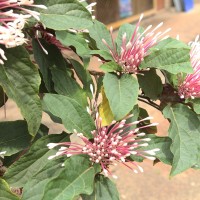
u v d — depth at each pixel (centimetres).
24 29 39
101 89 40
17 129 39
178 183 133
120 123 37
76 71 42
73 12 37
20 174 36
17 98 33
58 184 33
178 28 278
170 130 39
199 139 39
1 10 34
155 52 39
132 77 38
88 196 36
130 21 287
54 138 38
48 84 39
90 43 43
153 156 39
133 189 130
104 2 255
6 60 33
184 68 38
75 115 37
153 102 44
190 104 42
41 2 36
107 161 37
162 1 326
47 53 39
